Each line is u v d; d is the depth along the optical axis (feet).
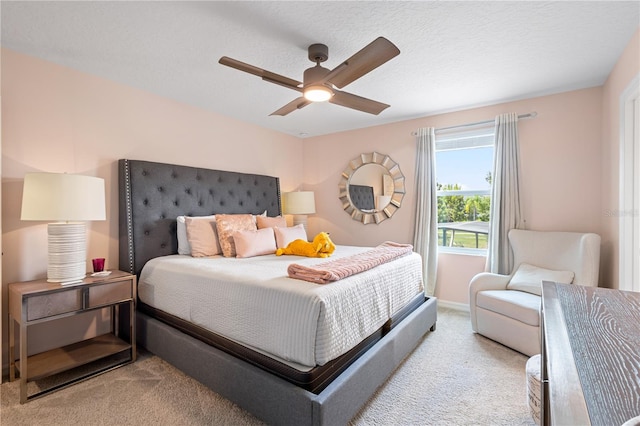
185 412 5.54
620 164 7.20
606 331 2.93
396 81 8.73
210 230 9.26
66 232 6.69
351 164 13.87
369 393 5.56
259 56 7.28
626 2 5.38
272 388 4.85
